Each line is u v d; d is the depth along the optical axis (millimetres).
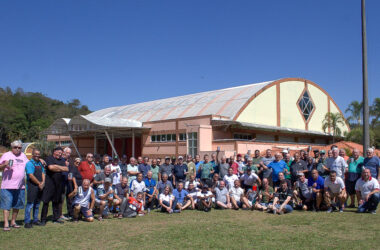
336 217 10844
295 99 35719
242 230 9156
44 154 43812
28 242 7973
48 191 9984
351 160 12977
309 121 37375
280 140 33562
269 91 32562
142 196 12375
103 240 8188
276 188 12516
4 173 9242
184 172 15125
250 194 13133
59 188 10211
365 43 14938
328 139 40062
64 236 8586
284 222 10203
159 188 13633
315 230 9016
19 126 76750
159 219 11086
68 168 10594
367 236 8250
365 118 14703
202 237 8391
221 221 10586
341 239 8000
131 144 36469
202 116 27141
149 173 13719
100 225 10023
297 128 35656
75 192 10461
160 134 30125
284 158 14148
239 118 29000
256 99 31016
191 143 26594
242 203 13188
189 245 7637
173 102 37844
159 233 8883
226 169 14641
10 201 9234
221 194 13273
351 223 9820
